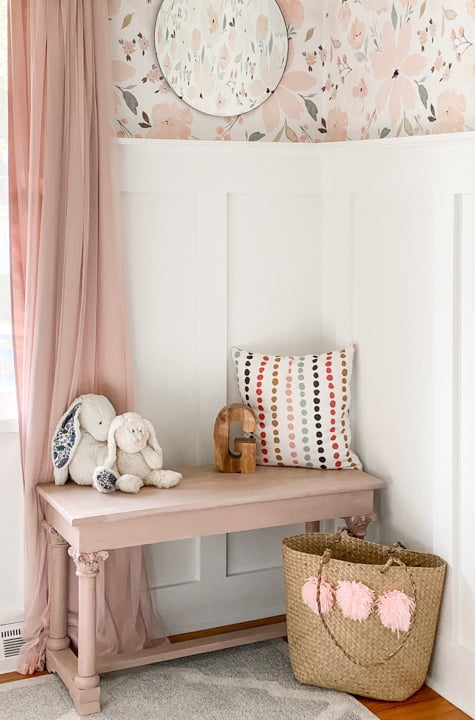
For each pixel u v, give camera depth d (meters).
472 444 2.57
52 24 2.70
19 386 2.79
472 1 2.56
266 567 3.30
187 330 3.07
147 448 2.80
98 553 2.52
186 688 2.73
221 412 2.97
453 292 2.59
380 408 2.99
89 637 2.57
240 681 2.77
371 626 2.58
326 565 2.62
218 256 3.08
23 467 2.79
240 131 3.17
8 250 2.85
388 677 2.62
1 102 2.80
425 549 2.80
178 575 3.15
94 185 2.81
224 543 3.20
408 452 2.86
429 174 2.67
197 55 3.06
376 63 3.01
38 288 2.73
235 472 2.99
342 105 3.21
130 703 2.63
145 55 2.98
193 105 3.07
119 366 2.88
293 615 2.73
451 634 2.67
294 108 3.25
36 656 2.85
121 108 2.96
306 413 3.02
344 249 3.12
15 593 2.89
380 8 2.97
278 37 3.18
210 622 3.21
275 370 3.06
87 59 2.76
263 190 3.11
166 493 2.70
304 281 3.24
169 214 3.01
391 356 2.92
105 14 2.79
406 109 2.88
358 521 2.89
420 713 2.59
